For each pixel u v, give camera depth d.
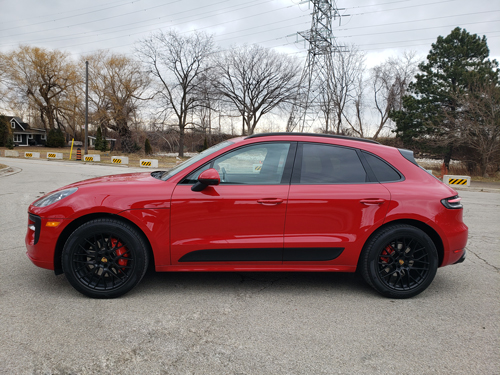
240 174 3.41
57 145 57.78
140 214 3.22
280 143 3.53
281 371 2.26
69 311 3.01
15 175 15.20
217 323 2.88
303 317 3.02
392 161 3.58
